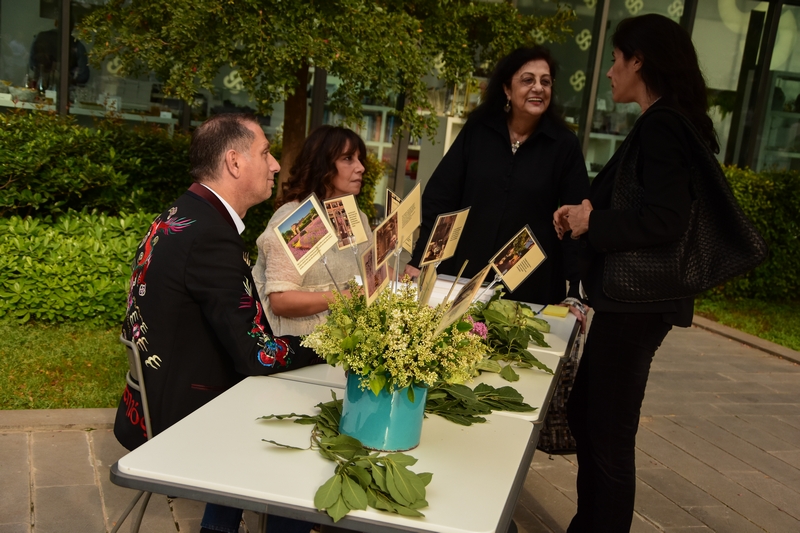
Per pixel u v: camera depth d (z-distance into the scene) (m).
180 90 4.18
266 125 7.71
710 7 8.48
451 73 5.30
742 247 2.02
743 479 3.64
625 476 2.21
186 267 2.03
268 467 1.48
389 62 4.30
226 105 7.51
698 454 3.90
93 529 2.63
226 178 2.17
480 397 1.96
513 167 3.40
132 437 2.13
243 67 4.23
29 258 4.46
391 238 1.66
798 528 3.20
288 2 4.17
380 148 8.56
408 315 1.59
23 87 6.82
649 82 2.16
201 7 3.99
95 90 7.02
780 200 7.59
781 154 9.05
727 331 6.58
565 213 2.32
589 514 2.48
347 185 2.77
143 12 4.69
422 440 1.69
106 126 6.20
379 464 1.46
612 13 8.34
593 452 2.26
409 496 1.37
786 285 7.73
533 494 3.28
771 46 8.69
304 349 2.20
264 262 2.82
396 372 1.54
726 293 7.63
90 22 5.00
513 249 2.26
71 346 4.28
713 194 2.04
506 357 2.36
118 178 5.34
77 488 2.89
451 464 1.58
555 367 2.37
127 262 4.70
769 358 5.99
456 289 3.00
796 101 8.92
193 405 2.09
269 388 1.97
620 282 2.04
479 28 5.50
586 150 8.51
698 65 2.15
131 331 2.10
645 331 2.14
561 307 3.13
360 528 1.33
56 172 5.09
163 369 2.06
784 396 5.04
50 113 6.25
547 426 3.17
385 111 8.42
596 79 8.32
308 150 2.75
